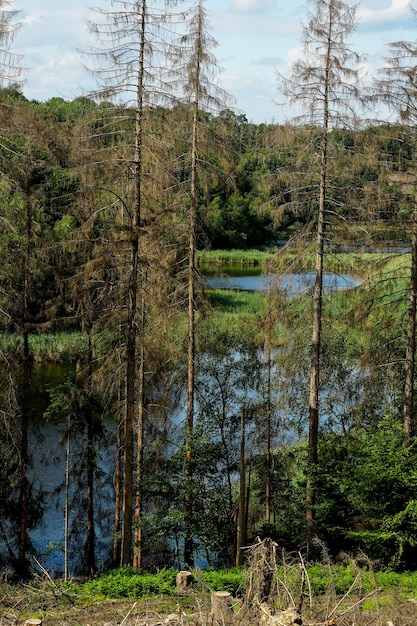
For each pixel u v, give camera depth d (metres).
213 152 18.02
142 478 18.86
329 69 17.30
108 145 15.78
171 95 15.70
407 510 15.09
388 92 17.17
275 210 18.16
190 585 12.70
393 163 17.39
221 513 19.64
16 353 19.23
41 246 18.91
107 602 12.44
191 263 18.56
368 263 18.12
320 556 17.50
